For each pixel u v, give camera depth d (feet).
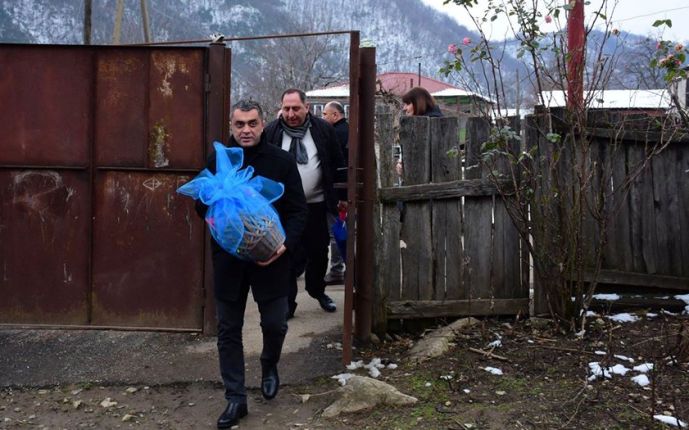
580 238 15.51
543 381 13.12
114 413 12.60
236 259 11.80
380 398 12.42
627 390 12.49
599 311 16.66
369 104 15.17
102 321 16.02
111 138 15.78
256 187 11.55
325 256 17.89
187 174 15.78
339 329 16.85
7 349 15.44
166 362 14.74
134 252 15.94
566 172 15.94
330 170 17.03
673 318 16.03
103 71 15.67
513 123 15.80
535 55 15.44
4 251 15.93
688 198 16.66
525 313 16.22
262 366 12.58
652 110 16.65
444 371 13.75
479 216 16.21
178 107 15.70
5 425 12.09
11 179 15.81
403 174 16.03
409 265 16.15
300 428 11.82
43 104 15.71
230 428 11.83
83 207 15.87
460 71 15.61
